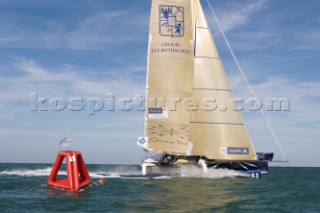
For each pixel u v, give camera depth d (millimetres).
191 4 40156
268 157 40062
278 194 27016
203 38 39562
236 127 38062
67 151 27109
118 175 36375
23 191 25438
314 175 55312
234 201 23312
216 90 38531
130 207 20562
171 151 37844
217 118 38094
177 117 38031
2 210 19328
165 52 38312
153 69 38156
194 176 36125
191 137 38094
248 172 37344
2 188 26922
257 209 21047
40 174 39375
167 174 35781
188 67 38625
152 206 20984
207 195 25281
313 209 21656
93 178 34188
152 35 38344
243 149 37906
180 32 38688
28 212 18969
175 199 23438
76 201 21875
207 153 37875
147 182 31562
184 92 38375
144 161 36562
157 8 38469
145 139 37688
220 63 39188
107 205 20938
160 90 38125
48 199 22391
